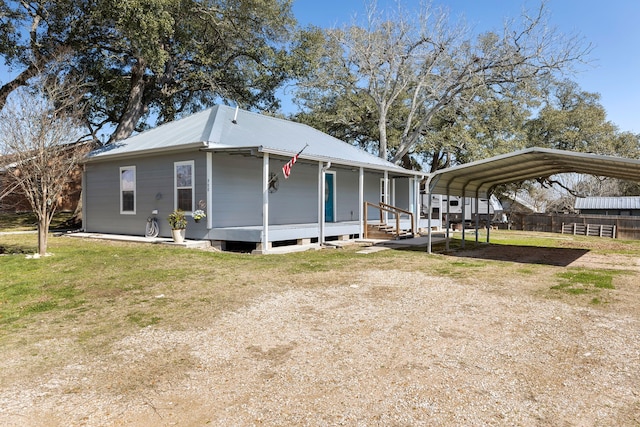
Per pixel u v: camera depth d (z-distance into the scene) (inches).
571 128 1205.7
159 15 519.5
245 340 168.1
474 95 1019.3
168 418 110.0
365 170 699.4
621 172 422.9
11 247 439.5
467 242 616.7
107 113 907.4
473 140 1023.6
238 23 853.2
